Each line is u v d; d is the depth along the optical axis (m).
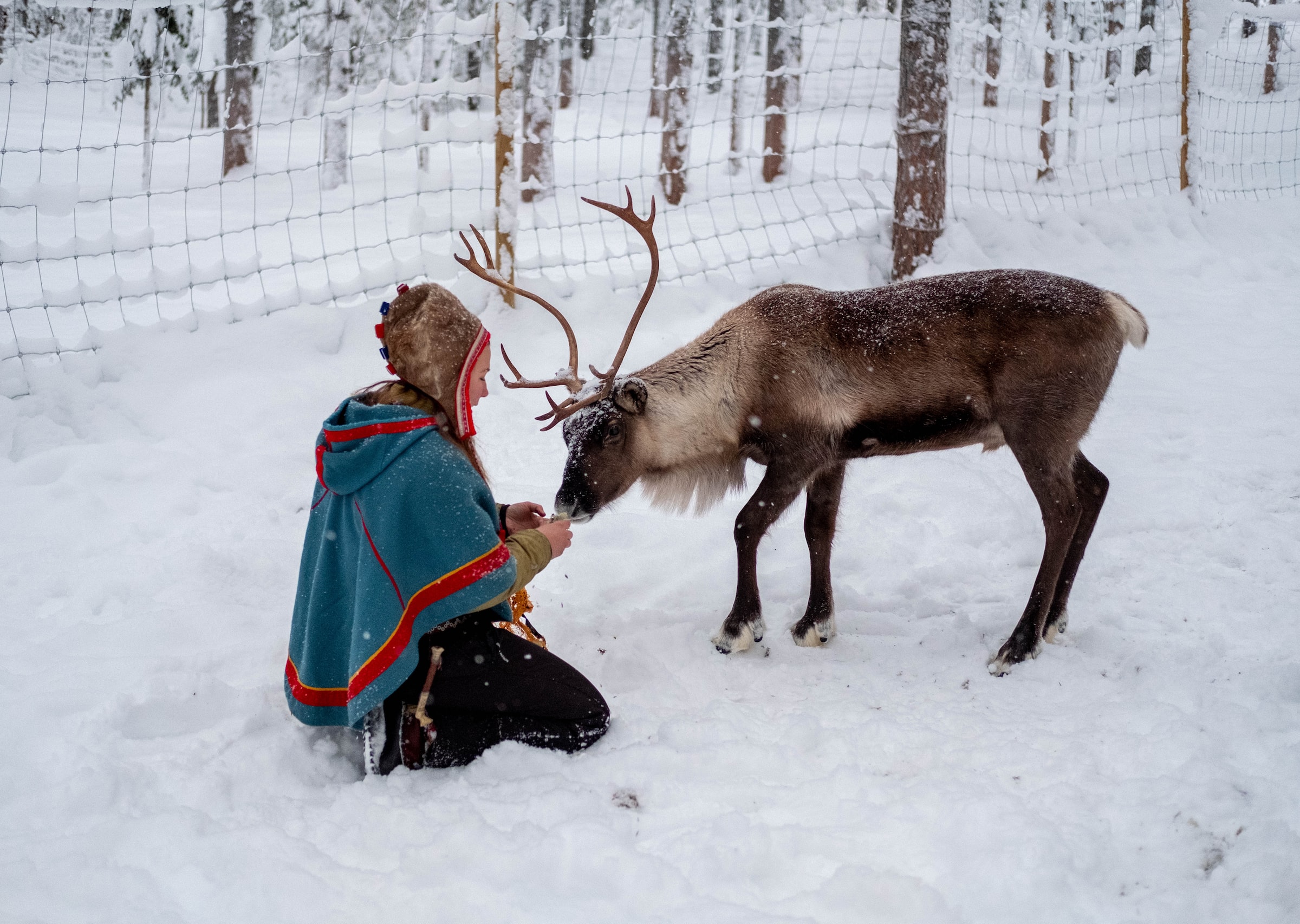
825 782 2.64
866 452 3.69
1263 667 3.17
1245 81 16.59
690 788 2.62
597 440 3.58
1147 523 4.42
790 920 2.09
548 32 6.02
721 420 3.68
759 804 2.56
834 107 7.15
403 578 2.55
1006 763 2.73
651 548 4.36
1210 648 3.39
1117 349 3.49
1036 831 2.34
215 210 11.20
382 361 5.64
